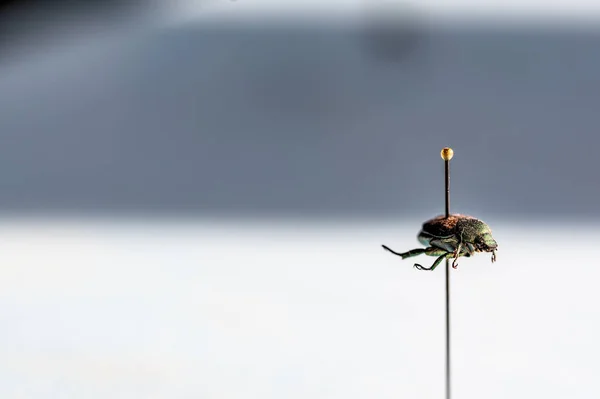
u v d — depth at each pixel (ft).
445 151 1.19
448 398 1.19
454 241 1.17
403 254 1.18
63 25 2.84
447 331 1.19
